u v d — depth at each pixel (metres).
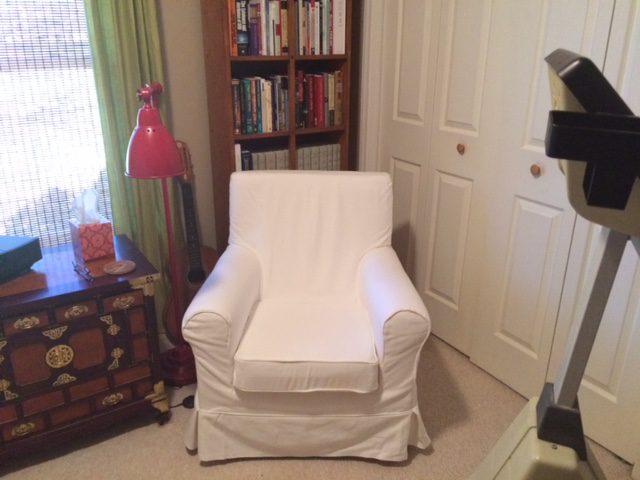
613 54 1.57
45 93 2.07
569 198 0.89
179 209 2.47
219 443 1.75
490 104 2.01
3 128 2.03
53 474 1.73
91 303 1.69
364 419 1.71
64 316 1.66
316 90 2.50
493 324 2.19
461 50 2.09
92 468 1.76
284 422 1.71
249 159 2.39
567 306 1.86
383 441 1.74
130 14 2.10
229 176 2.38
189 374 2.15
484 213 2.13
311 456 1.80
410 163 2.48
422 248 2.51
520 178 1.94
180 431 1.93
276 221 2.08
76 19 2.05
